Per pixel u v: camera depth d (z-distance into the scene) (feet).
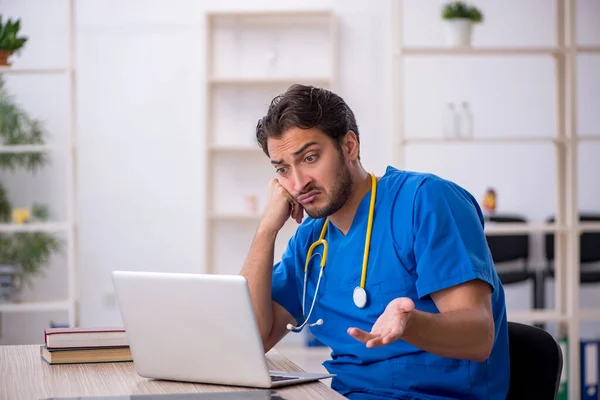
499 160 16.89
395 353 4.94
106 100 16.56
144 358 4.48
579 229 12.22
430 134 16.83
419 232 4.83
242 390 4.15
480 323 4.32
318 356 14.76
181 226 16.65
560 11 12.46
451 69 16.79
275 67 16.05
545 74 16.80
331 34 15.96
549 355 4.89
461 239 4.73
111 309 16.52
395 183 5.15
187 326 4.28
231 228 16.53
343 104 5.02
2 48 12.28
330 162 4.89
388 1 16.46
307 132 4.83
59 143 16.38
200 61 16.62
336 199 4.93
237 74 16.47
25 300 16.38
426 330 4.03
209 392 4.09
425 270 4.71
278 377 4.44
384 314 3.78
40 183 16.38
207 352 4.26
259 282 5.36
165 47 16.60
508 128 16.88
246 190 16.55
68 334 5.00
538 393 4.90
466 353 4.25
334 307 5.21
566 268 12.59
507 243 16.16
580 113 16.99
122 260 16.57
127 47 16.58
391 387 4.94
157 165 16.62
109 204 16.56
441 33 16.61
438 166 16.89
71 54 12.53
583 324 17.04
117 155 16.57
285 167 4.97
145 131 16.61
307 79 15.83
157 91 16.61
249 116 16.48
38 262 15.74
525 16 16.74
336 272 5.23
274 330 5.51
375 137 16.49
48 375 4.63
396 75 12.21
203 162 16.43
